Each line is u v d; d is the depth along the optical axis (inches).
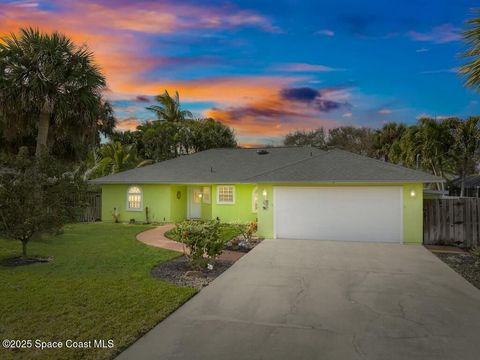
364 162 587.5
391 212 520.1
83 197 413.7
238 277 322.3
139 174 810.2
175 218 784.3
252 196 738.8
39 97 600.4
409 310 236.4
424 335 195.6
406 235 512.7
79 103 641.6
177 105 1583.4
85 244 484.7
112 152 1167.0
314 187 551.2
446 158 1229.1
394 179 505.4
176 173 795.4
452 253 446.6
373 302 253.3
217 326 208.2
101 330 197.8
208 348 179.5
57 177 393.4
